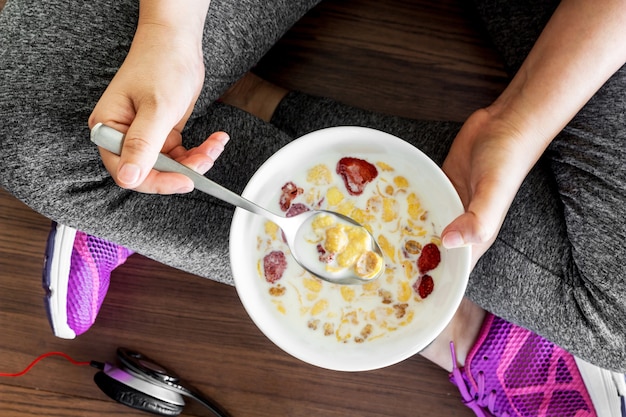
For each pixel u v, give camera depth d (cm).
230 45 57
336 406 70
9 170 53
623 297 53
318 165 49
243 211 47
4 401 71
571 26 52
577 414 68
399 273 49
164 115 44
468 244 46
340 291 49
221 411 70
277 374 71
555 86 53
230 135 58
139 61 47
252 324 71
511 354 67
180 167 43
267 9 58
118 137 41
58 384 71
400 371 70
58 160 53
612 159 54
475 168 53
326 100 66
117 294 72
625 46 52
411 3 71
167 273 72
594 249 54
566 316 56
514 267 56
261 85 69
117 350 69
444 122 61
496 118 55
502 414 69
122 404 70
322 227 47
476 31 71
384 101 71
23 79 52
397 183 49
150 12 48
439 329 47
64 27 53
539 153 54
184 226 56
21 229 71
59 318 67
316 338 48
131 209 55
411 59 71
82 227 56
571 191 55
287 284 49
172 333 71
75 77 52
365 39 71
